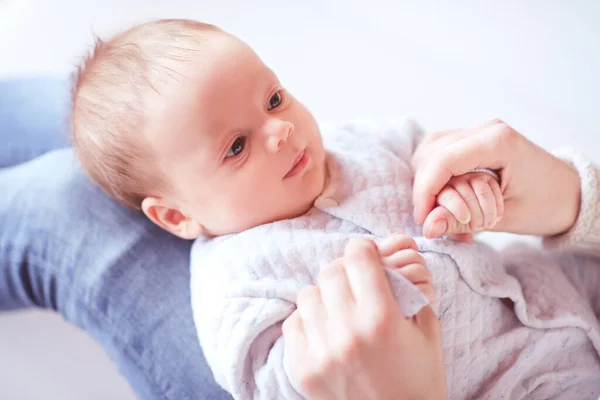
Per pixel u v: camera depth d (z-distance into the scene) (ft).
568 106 3.99
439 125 4.25
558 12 3.84
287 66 4.77
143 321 3.17
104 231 3.33
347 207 2.86
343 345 2.00
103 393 4.02
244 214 2.85
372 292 2.07
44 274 3.34
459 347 2.69
